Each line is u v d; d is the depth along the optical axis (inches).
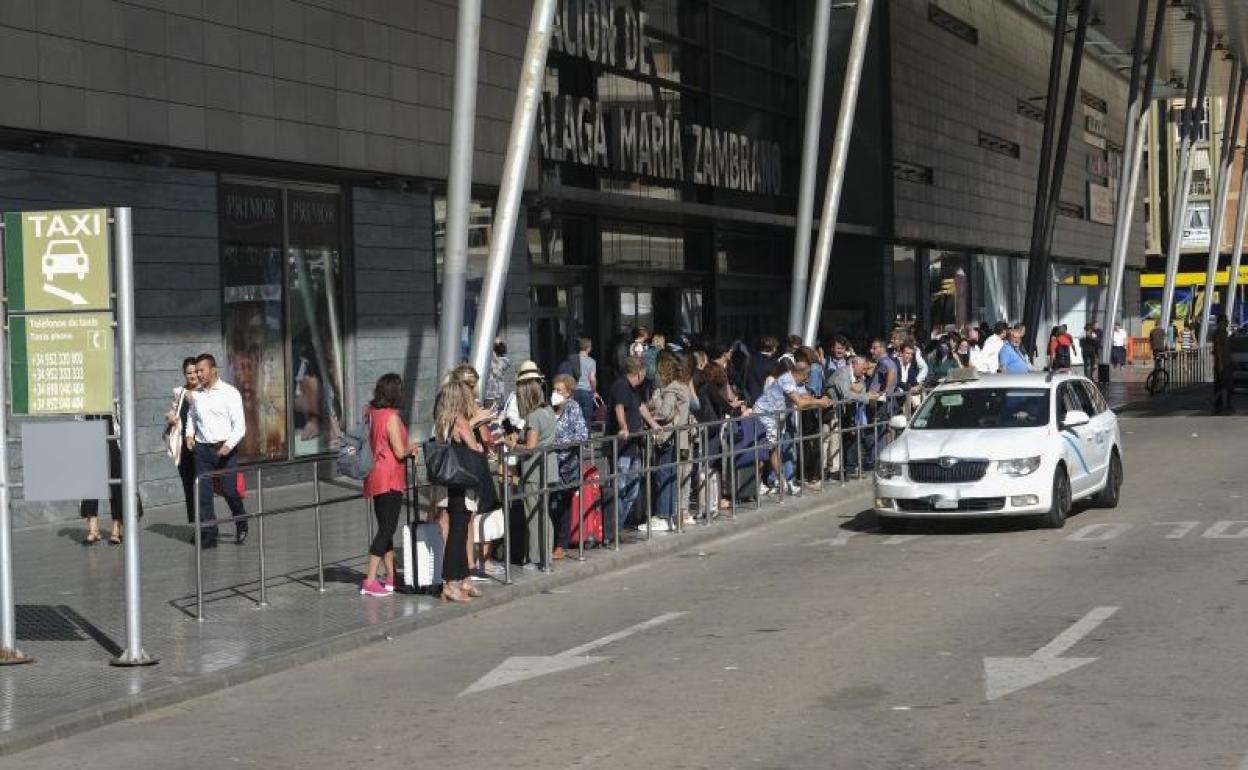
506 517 606.5
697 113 1769.2
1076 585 550.0
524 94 758.5
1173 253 2613.2
